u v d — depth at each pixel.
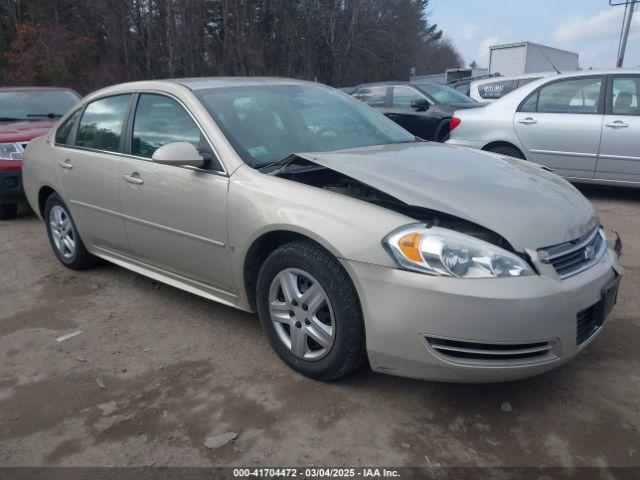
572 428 2.62
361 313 2.73
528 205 2.79
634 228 5.73
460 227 2.70
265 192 3.06
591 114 6.62
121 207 4.01
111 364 3.34
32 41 26.66
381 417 2.74
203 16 29.83
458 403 2.83
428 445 2.54
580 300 2.59
